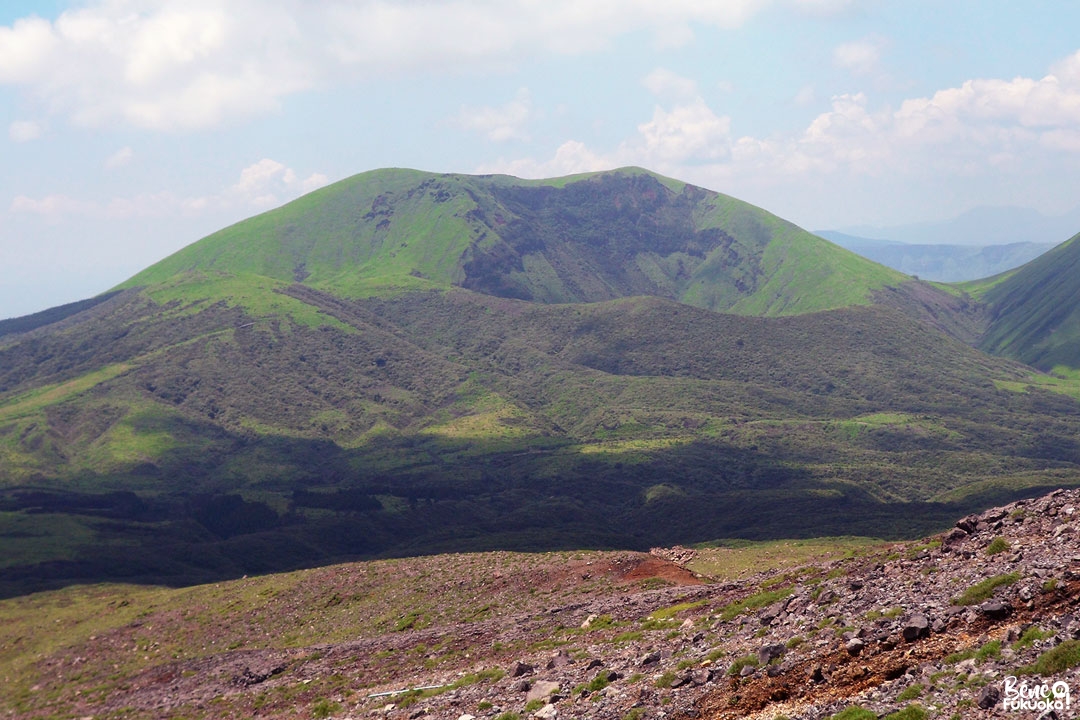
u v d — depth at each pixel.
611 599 76.56
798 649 38.09
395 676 68.75
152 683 98.69
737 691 36.41
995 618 33.38
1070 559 35.28
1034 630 30.47
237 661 97.75
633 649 51.12
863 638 36.22
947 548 47.03
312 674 78.94
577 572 98.38
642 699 39.41
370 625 104.88
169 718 77.94
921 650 33.19
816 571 59.88
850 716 29.59
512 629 73.62
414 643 79.38
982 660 30.23
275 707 69.62
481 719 44.31
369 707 57.88
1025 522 45.22
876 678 32.59
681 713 36.28
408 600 109.69
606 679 44.56
